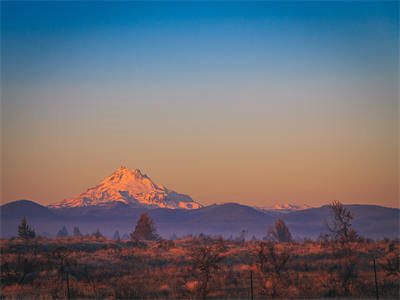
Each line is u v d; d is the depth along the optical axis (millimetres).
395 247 79125
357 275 55625
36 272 62875
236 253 79312
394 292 49281
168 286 53750
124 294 50375
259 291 50469
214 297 49219
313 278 56344
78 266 67125
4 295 51094
